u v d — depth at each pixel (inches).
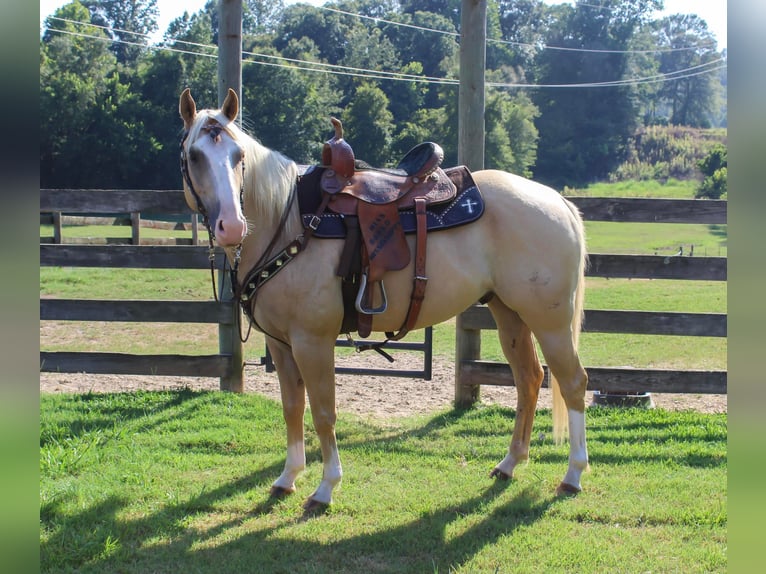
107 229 651.5
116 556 125.0
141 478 158.7
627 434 193.2
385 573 120.6
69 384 251.1
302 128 1539.1
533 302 148.4
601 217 212.4
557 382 155.5
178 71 1603.1
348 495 151.2
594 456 175.9
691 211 209.6
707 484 156.9
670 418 208.1
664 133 2539.4
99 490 151.1
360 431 197.3
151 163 1553.9
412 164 149.4
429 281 143.2
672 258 210.4
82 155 1502.2
